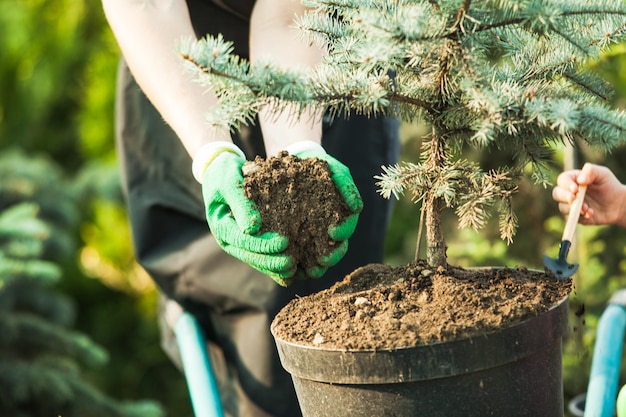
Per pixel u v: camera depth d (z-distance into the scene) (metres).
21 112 4.50
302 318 1.32
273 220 1.33
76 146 4.67
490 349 1.23
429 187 1.35
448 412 1.24
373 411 1.25
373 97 1.27
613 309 1.49
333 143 1.76
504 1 1.23
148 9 1.51
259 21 1.57
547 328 1.26
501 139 1.35
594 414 1.40
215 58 1.22
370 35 1.23
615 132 1.26
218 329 1.80
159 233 1.79
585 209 1.59
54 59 4.41
